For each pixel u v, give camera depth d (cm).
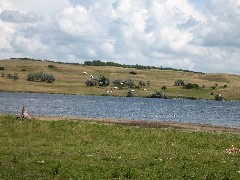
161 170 2220
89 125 3994
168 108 13588
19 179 1934
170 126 5050
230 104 19050
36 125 3881
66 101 15500
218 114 11119
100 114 9200
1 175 1988
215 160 2627
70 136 3478
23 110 4431
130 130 3859
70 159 2444
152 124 5144
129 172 2091
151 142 3372
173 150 3030
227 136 3884
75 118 5450
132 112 10512
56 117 5447
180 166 2362
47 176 2012
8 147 2822
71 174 2050
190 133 3922
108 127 3956
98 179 1959
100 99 18912
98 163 2350
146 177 2042
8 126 3819
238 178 2088
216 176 2111
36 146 2962
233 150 3127
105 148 2955
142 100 19975
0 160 2327
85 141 3275
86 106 12644
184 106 15562
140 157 2620
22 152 2630
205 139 3578
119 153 2748
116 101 17588
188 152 2948
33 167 2180
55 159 2420
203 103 19250
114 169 2188
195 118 9012
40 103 13200
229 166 2447
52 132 3641
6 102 13000
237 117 9894
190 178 2058
